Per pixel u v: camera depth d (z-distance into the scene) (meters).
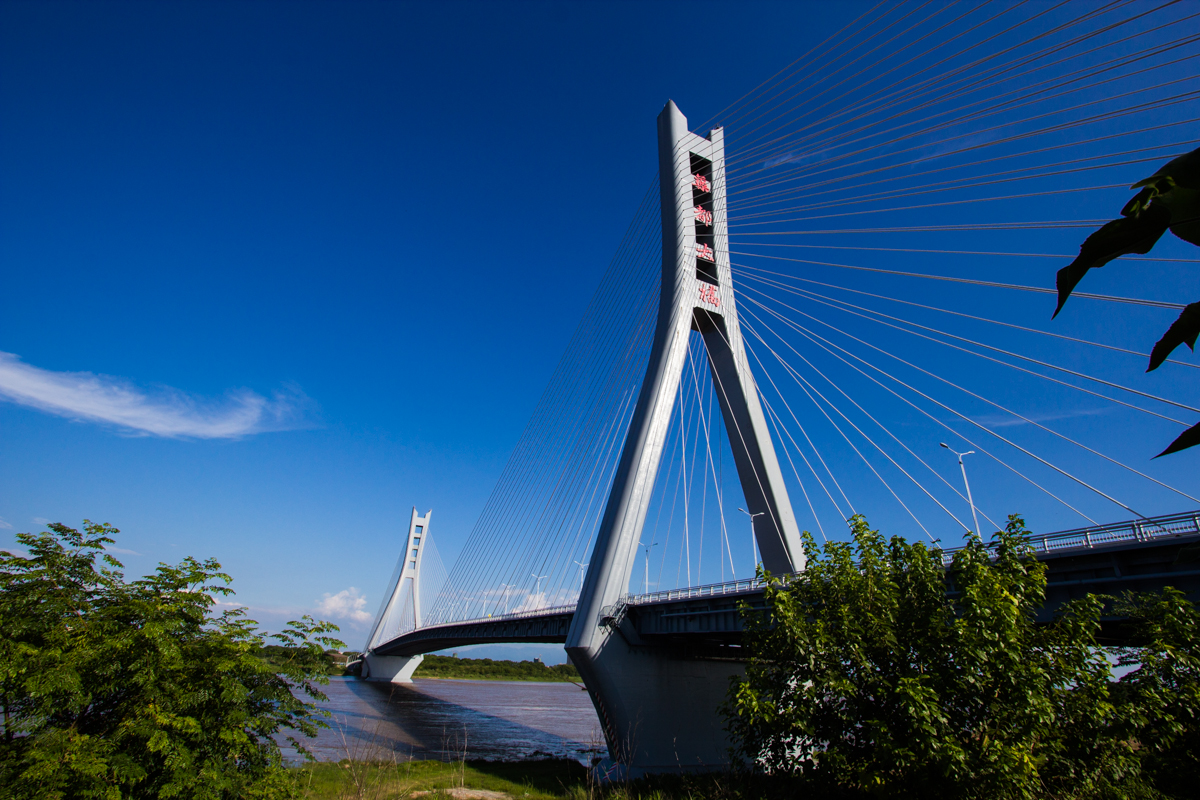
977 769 10.08
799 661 12.27
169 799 10.78
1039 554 22.11
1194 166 1.90
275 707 13.11
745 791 12.77
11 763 9.64
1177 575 18.67
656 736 32.22
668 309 37.94
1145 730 11.22
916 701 10.18
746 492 36.75
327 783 15.05
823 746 12.23
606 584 33.28
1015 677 10.33
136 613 11.58
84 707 10.75
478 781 25.91
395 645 92.88
